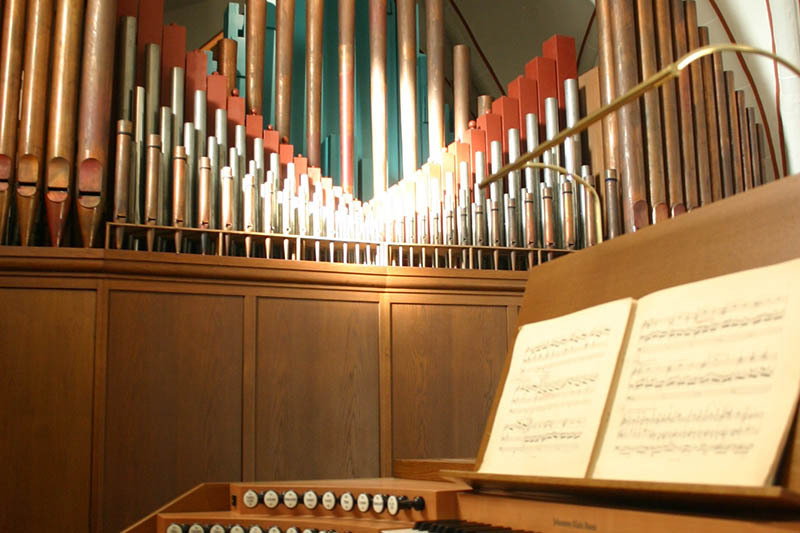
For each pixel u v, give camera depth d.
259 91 6.52
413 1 7.06
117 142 5.12
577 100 6.49
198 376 5.12
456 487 3.05
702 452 1.80
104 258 4.91
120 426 4.88
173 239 5.41
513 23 8.88
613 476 1.99
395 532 2.64
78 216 5.02
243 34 7.09
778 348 1.76
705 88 6.54
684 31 6.54
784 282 1.82
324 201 5.88
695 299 2.02
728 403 1.80
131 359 4.97
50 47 5.12
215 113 5.74
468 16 8.91
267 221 5.50
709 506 1.86
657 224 2.32
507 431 2.46
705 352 1.92
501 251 6.06
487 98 6.92
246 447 5.16
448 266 5.97
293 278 5.43
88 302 4.91
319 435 5.37
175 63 5.74
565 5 8.43
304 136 6.88
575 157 6.26
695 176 6.32
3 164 4.90
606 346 2.22
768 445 1.67
